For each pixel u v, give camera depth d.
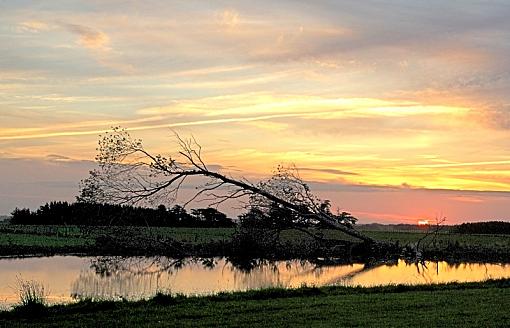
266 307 17.89
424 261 42.56
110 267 35.44
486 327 15.01
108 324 15.42
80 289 25.66
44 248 43.84
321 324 15.41
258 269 36.12
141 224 43.97
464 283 24.83
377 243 44.19
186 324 15.38
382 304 18.52
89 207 40.06
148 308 17.58
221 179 39.78
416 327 15.03
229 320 15.94
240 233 43.69
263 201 41.38
